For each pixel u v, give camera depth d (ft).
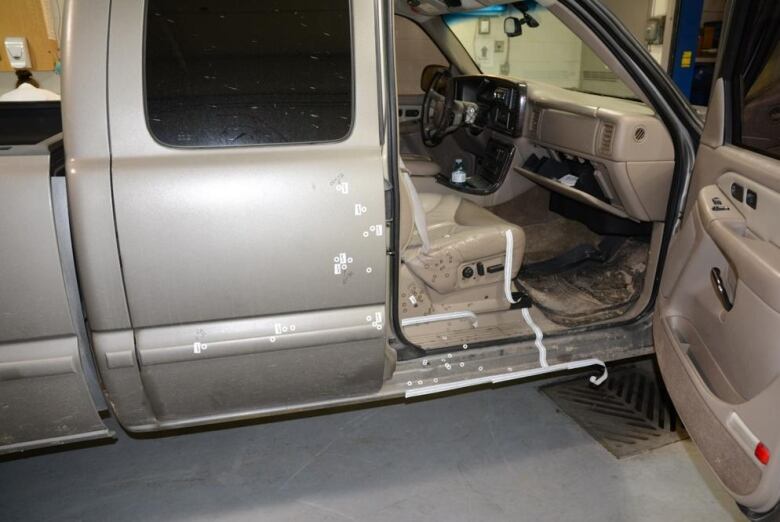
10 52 11.79
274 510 6.70
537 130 10.47
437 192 11.51
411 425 8.18
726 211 5.90
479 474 7.23
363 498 6.86
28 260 5.12
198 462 7.51
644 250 10.14
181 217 5.25
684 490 6.93
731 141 6.36
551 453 7.57
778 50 5.65
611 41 7.22
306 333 5.79
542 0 6.90
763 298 4.88
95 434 5.96
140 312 5.36
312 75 5.56
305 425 8.20
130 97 5.18
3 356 5.31
